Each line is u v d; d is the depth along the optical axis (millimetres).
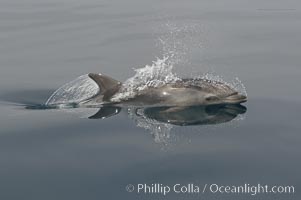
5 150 19688
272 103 24812
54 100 27047
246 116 22875
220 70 32625
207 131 21062
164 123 22297
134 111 24250
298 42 40594
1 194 15953
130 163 18078
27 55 39125
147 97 25547
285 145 19375
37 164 18250
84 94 27484
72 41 44188
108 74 33344
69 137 20922
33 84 30828
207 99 24875
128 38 45062
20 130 22000
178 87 25719
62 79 32000
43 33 47594
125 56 38500
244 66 33406
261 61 34562
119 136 20828
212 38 43875
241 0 67375
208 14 56656
